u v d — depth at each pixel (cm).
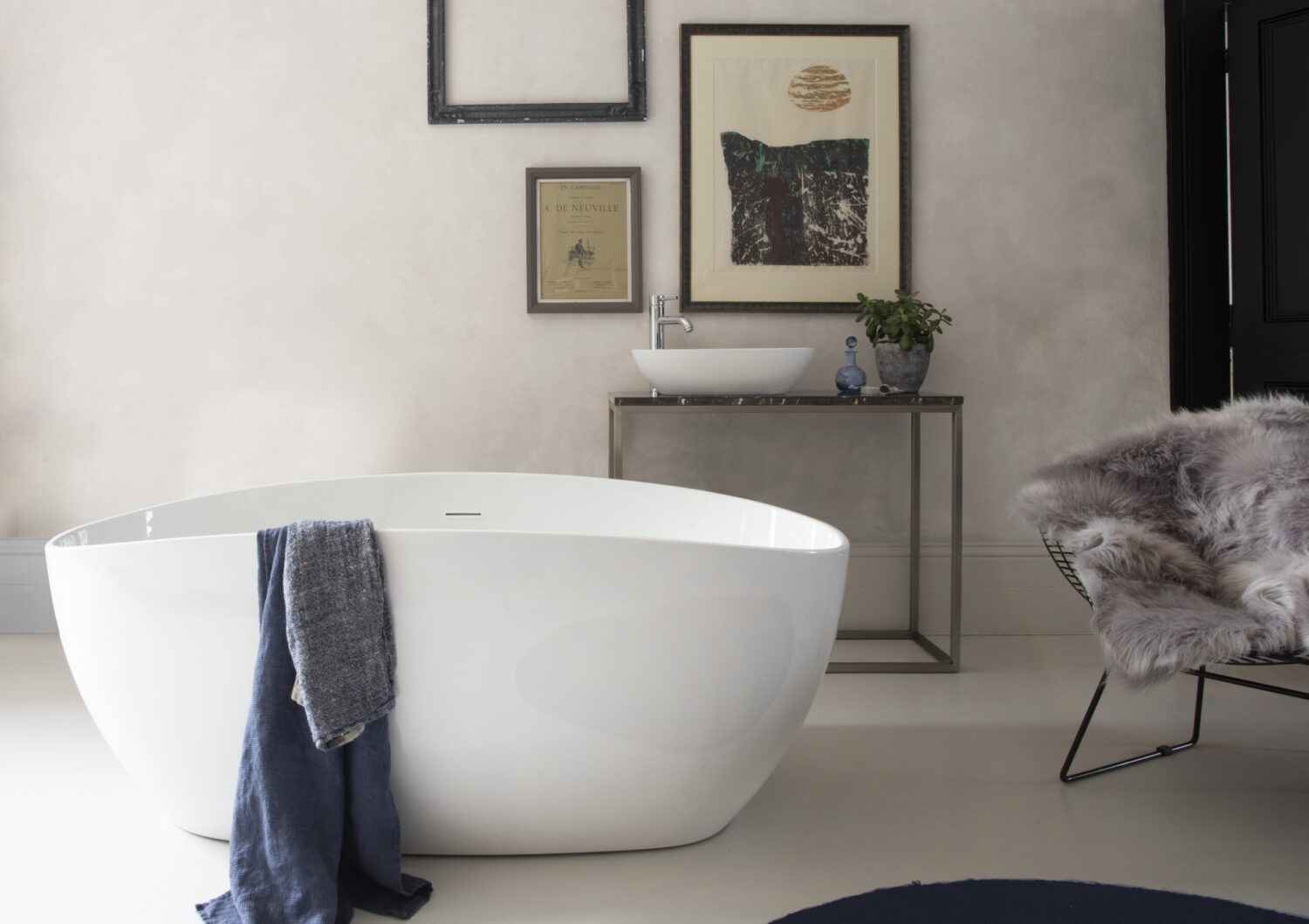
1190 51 304
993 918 156
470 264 312
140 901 162
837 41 308
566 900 164
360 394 314
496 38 308
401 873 164
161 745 173
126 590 166
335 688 153
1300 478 206
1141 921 154
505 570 158
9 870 172
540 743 165
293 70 308
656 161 311
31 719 244
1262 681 272
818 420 317
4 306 313
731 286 312
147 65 308
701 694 166
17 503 317
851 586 320
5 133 309
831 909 159
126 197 310
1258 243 292
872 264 312
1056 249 314
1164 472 218
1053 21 310
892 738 235
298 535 156
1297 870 171
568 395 314
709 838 185
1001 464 318
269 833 156
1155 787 206
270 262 311
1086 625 321
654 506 257
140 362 313
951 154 312
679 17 308
